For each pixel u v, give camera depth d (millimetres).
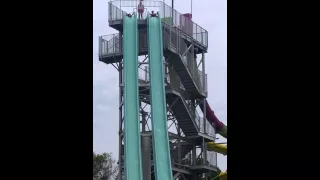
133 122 28281
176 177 28891
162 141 28031
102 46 30781
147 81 30656
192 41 31812
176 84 30625
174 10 30938
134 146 27578
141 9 31297
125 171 26812
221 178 30156
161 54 29812
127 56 29938
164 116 28562
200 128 30453
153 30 30484
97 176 30453
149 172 28281
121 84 30406
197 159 30828
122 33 31234
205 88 31469
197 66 31391
